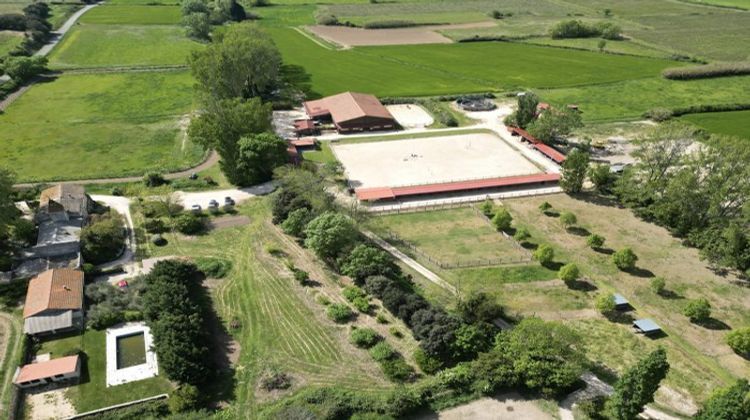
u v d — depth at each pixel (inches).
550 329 2829.7
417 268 3725.4
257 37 6889.8
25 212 4252.0
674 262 3809.1
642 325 3171.8
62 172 4921.3
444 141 5728.3
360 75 7652.6
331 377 2859.3
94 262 3708.2
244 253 3880.4
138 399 2716.5
